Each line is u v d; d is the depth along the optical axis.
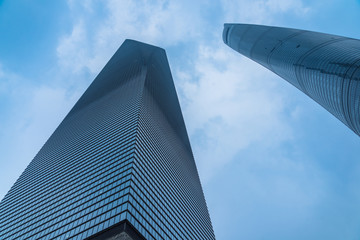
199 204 109.44
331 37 118.81
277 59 139.75
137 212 54.53
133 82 151.38
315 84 111.69
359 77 85.69
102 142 92.94
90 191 66.94
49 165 102.19
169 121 146.38
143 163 74.56
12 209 84.75
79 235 52.62
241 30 183.25
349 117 96.25
